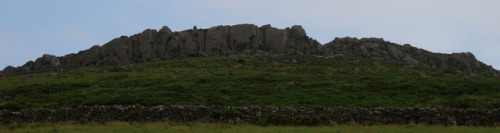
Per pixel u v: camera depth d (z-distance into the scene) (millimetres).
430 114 41688
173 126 37188
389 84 78688
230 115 41219
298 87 77000
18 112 40969
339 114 42312
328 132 34062
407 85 75938
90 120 40969
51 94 75375
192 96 69062
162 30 155125
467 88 73062
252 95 69062
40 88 80938
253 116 41969
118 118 41312
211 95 70688
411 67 131500
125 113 41812
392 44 171125
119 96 65875
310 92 71000
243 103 62000
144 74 106188
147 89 77188
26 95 75188
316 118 40219
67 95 72812
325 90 72812
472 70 155125
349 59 138875
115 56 141375
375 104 59500
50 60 138125
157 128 35438
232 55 148250
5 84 95938
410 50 169125
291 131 34531
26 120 40375
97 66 131625
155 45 148625
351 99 64125
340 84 79750
